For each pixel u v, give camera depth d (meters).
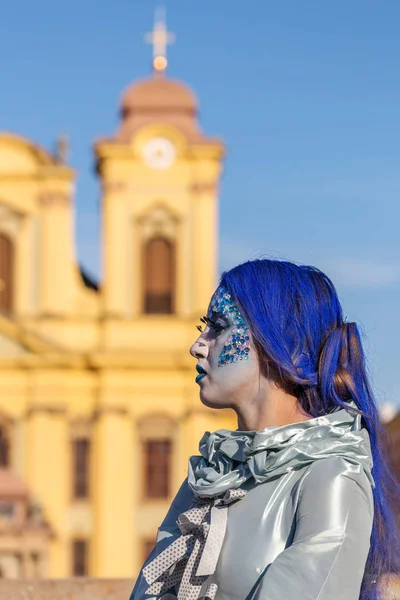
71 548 43.72
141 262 44.78
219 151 44.16
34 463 44.03
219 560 2.61
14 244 44.88
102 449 44.06
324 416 2.69
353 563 2.46
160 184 44.62
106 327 44.69
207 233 44.47
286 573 2.44
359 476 2.56
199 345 2.85
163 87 45.53
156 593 2.74
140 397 44.44
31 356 44.22
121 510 43.88
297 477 2.61
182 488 2.94
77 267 45.38
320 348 2.79
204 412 44.25
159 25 45.88
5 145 44.72
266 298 2.76
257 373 2.76
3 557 38.50
